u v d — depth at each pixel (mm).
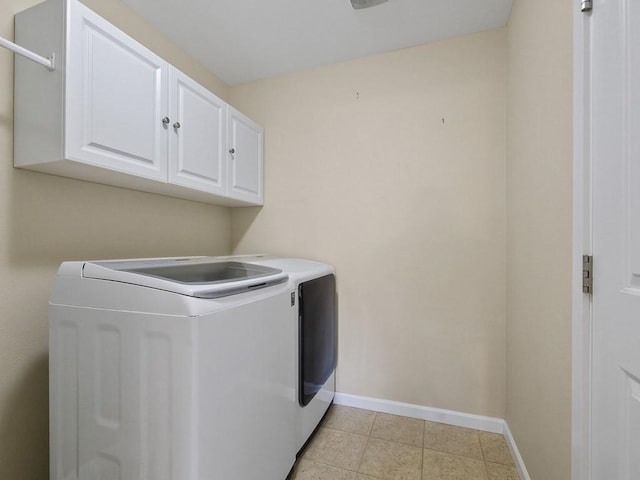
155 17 1710
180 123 1563
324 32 1842
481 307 1827
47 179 1280
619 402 745
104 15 1504
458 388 1872
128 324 927
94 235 1460
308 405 1635
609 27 770
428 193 1935
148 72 1385
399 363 1992
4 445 1150
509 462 1548
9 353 1166
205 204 2182
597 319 825
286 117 2287
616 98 748
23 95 1149
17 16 1162
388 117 2025
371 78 2068
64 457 1021
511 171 1647
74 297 1016
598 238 821
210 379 908
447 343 1895
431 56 1932
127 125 1281
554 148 1066
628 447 715
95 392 972
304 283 1567
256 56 2078
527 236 1363
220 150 1866
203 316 888
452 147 1886
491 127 1810
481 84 1831
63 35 1063
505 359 1779
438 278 1912
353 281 2098
